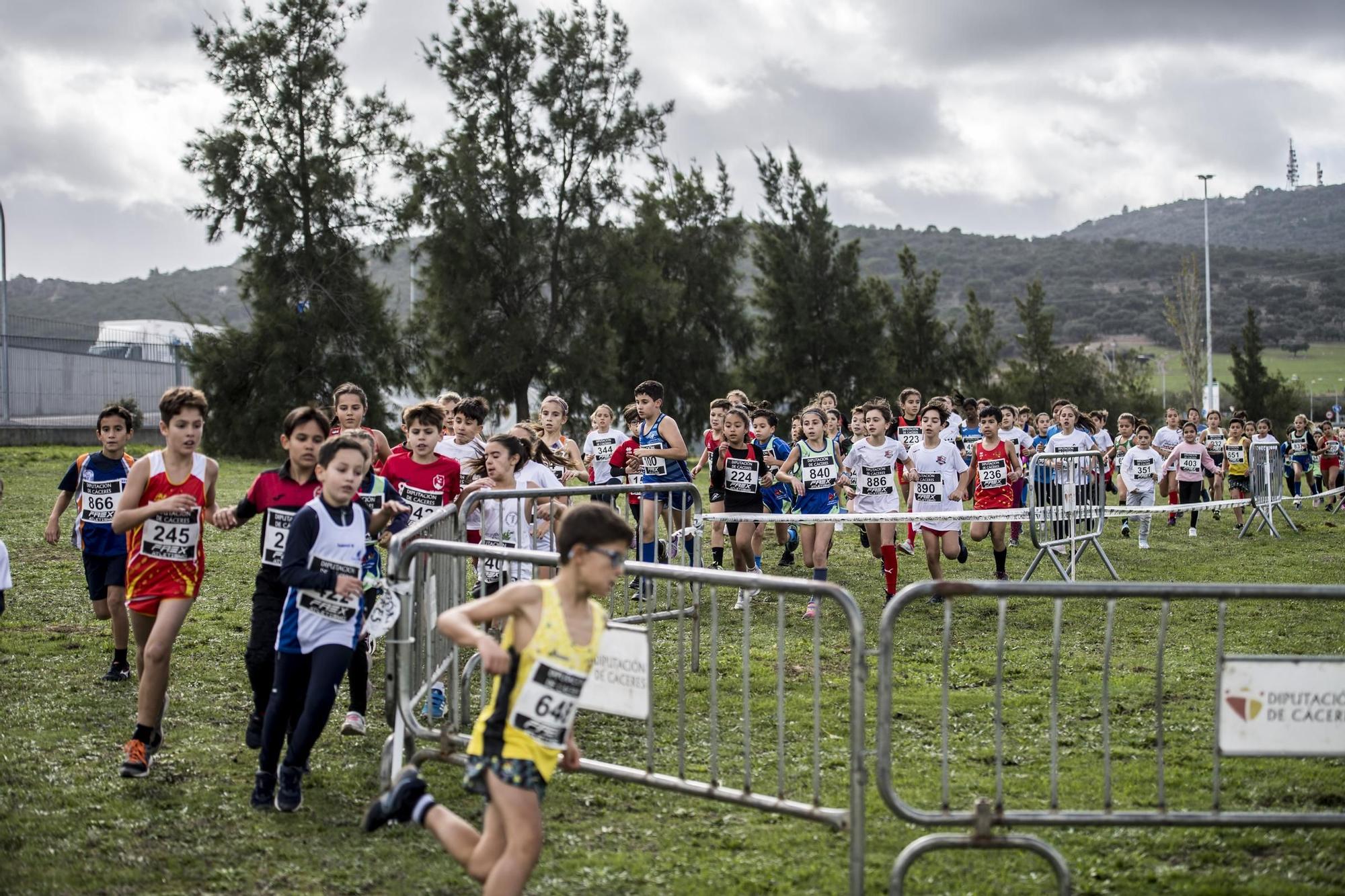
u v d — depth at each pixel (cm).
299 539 521
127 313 19012
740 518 1031
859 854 409
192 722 663
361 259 3850
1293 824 421
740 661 808
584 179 4078
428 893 439
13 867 459
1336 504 2227
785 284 4747
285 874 456
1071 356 5372
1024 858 466
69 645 850
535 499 785
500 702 386
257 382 3691
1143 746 604
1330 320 17988
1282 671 423
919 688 729
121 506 589
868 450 1069
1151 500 1514
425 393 4069
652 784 477
